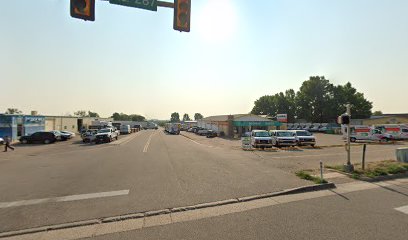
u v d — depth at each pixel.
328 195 7.57
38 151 22.53
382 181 9.47
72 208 6.52
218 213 6.11
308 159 15.33
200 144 28.20
